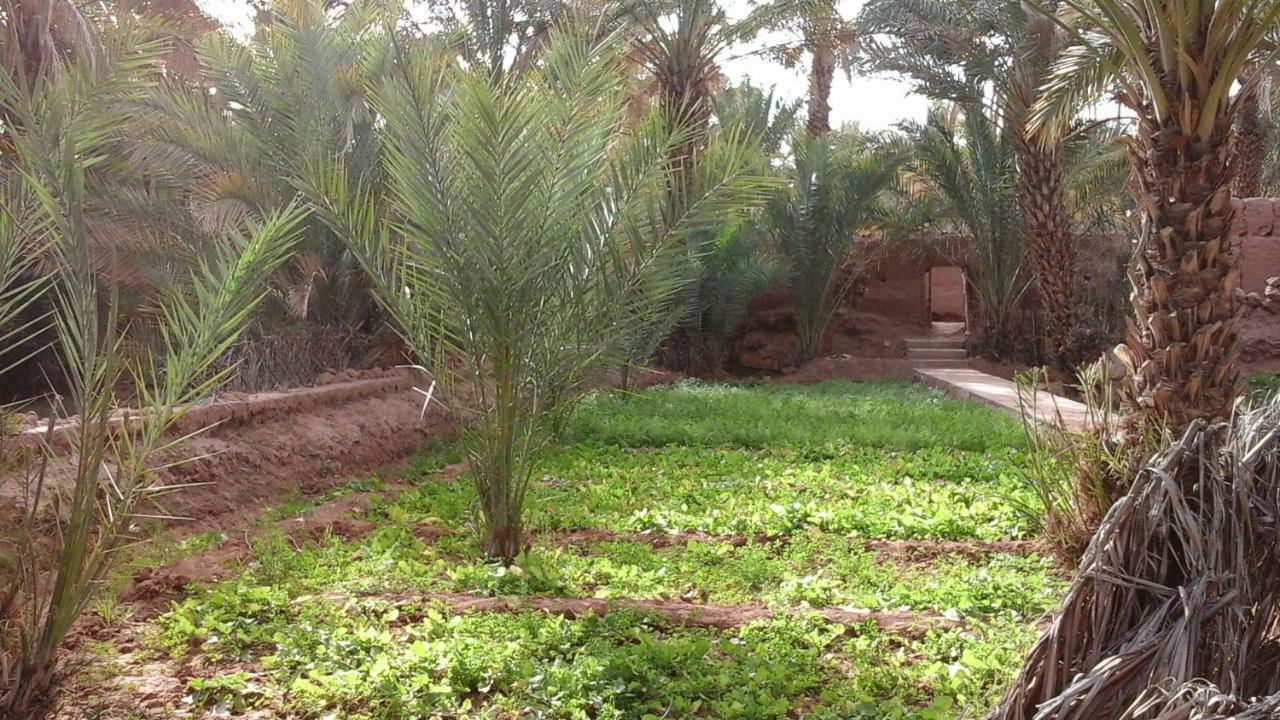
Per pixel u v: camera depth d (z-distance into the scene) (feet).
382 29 39.68
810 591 18.84
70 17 33.86
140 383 14.79
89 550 15.74
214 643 15.76
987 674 14.40
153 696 13.85
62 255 14.47
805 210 72.49
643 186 22.29
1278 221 64.03
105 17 33.32
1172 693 8.32
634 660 14.70
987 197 71.05
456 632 16.16
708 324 73.67
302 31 37.14
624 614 16.99
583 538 24.25
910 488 29.40
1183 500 9.31
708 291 70.28
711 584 20.11
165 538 20.13
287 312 40.55
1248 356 62.95
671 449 37.63
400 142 20.85
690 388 63.05
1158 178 22.11
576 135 21.22
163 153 37.32
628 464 34.42
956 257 76.84
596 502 27.89
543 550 22.49
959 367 72.79
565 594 19.30
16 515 17.37
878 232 82.12
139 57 14.98
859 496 28.40
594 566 21.35
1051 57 59.06
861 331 79.46
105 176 37.17
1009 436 37.09
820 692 14.23
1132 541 9.46
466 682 14.28
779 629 16.42
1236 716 7.61
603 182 22.48
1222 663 9.08
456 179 20.48
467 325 21.30
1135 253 22.91
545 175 20.84
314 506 27.35
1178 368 21.65
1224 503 9.52
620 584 19.89
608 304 22.09
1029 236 66.59
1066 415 41.55
